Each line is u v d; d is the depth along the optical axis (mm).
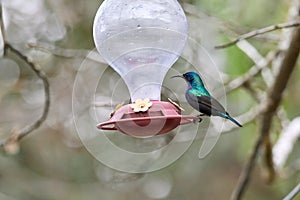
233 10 10727
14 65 14102
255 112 10438
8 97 14906
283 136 10727
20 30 14188
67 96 13414
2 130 14195
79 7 13664
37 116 14781
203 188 19078
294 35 8859
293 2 9766
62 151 17438
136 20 7766
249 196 17172
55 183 17938
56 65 13242
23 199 17641
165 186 19328
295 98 11805
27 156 17609
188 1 10922
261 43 11719
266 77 10531
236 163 18406
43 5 14195
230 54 10484
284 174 11070
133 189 19078
